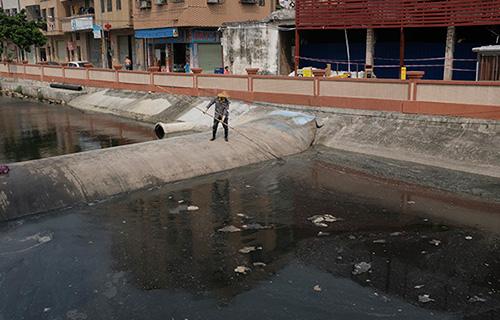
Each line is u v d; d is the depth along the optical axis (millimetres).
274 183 12430
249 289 7379
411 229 9531
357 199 11227
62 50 46719
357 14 21109
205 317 6688
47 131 20203
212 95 21562
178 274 7820
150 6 32031
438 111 14805
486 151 13133
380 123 15969
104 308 6910
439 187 11875
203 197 11336
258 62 26234
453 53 20172
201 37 30500
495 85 13555
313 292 7293
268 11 32781
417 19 19797
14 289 7391
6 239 9047
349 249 8711
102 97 27141
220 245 8844
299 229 9562
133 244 8867
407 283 7551
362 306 6922
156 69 24734
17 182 10484
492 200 10930
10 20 38500
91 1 41219
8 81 37344
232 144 14430
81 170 11445
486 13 18156
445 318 6633
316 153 15422
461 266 8062
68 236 9188
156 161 12625
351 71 23859
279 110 18500
